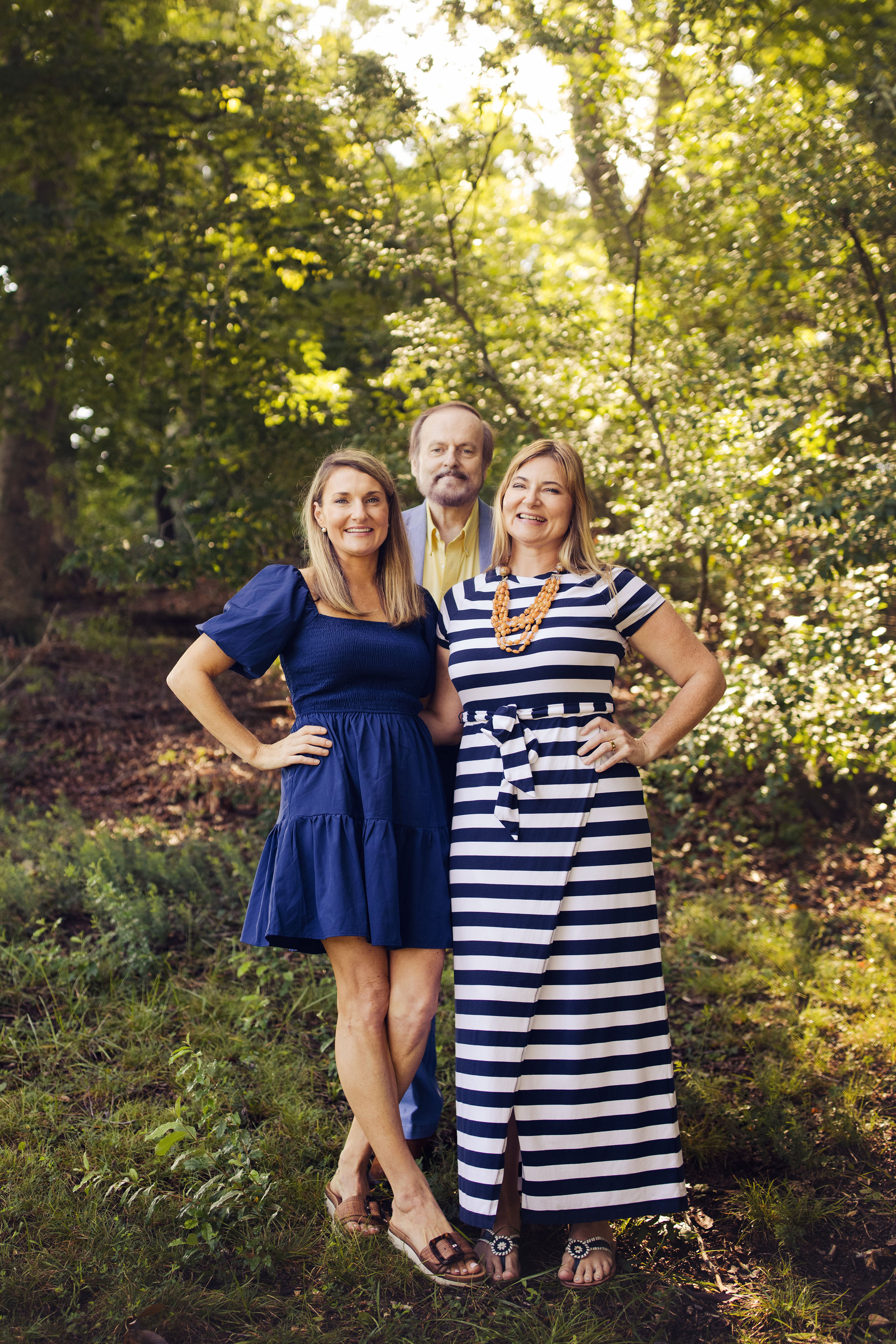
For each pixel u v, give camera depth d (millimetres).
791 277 5863
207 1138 2695
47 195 8984
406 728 2514
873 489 4605
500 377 6047
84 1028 3379
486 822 2402
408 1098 2797
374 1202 2545
